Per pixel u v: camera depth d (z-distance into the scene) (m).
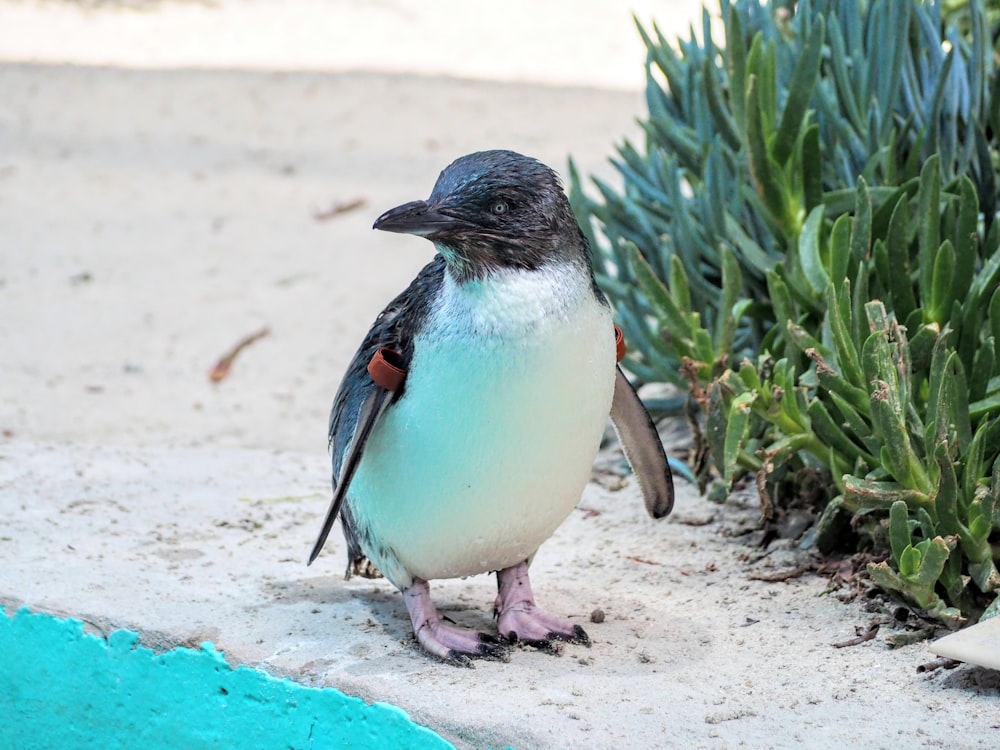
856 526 6.53
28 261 13.45
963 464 5.97
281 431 9.82
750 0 8.77
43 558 6.49
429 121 17.92
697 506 7.55
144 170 16.23
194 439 9.60
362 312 12.16
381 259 13.40
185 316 12.18
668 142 8.73
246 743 5.43
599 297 5.09
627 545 7.05
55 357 11.26
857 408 6.25
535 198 4.79
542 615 5.71
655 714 4.88
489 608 6.21
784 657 5.52
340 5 25.44
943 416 5.76
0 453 8.25
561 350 4.83
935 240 6.52
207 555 6.71
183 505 7.48
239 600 6.06
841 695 5.09
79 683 5.82
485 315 4.80
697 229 8.34
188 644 5.58
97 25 23.95
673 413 8.55
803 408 6.50
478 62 21.50
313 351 11.42
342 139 17.27
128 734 5.74
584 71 20.83
